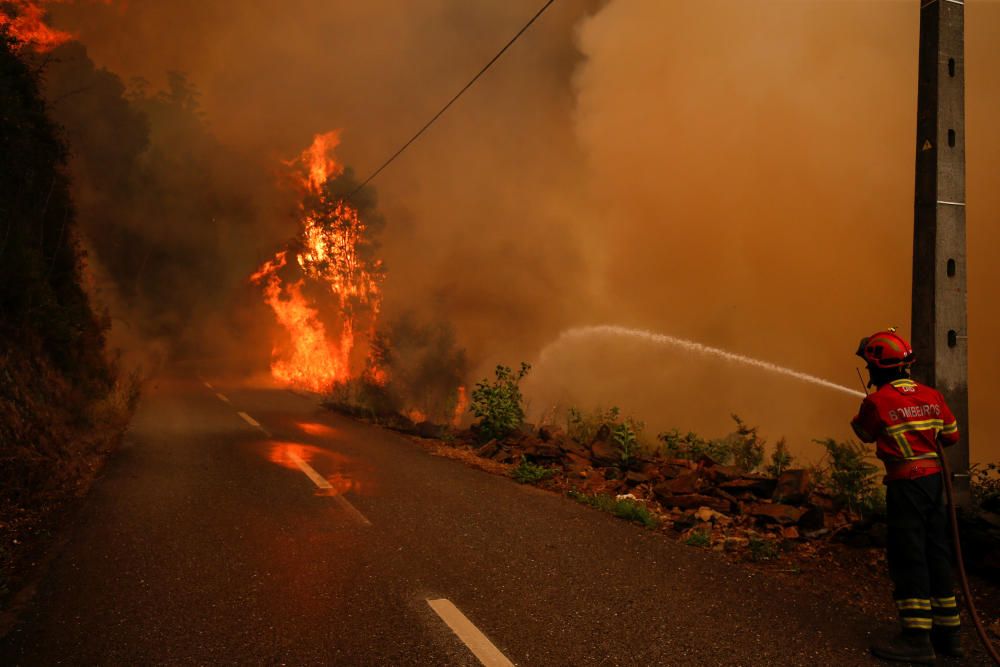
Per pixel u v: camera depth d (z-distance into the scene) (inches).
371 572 199.6
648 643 155.5
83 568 197.3
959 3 215.2
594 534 247.1
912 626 149.1
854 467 273.0
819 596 189.6
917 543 152.4
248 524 247.8
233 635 154.0
